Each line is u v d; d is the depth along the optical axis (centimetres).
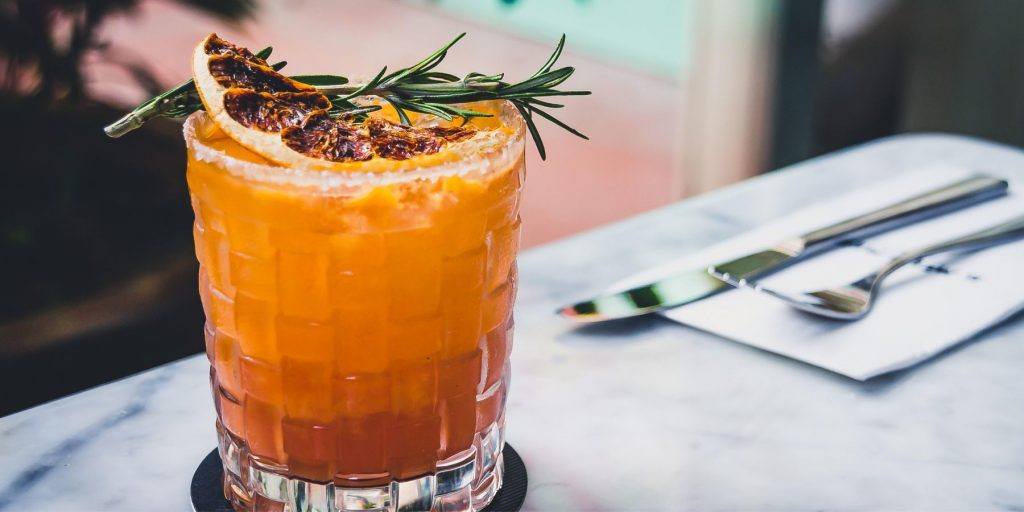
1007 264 58
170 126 132
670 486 46
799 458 47
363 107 45
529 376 52
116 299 123
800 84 169
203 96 41
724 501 45
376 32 244
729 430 48
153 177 130
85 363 118
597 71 242
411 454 42
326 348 41
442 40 244
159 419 49
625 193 196
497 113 46
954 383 51
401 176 39
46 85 124
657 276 58
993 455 47
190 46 206
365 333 40
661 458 47
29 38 121
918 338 53
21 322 116
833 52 178
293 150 40
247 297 41
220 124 40
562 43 45
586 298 57
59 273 122
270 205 39
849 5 176
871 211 62
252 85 42
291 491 43
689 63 173
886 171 71
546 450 47
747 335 53
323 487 42
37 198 123
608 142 214
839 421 49
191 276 129
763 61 168
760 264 57
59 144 124
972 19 158
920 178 66
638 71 244
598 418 49
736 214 66
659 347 54
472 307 42
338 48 230
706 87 172
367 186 39
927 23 164
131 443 48
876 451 47
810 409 50
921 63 167
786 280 56
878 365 51
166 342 123
